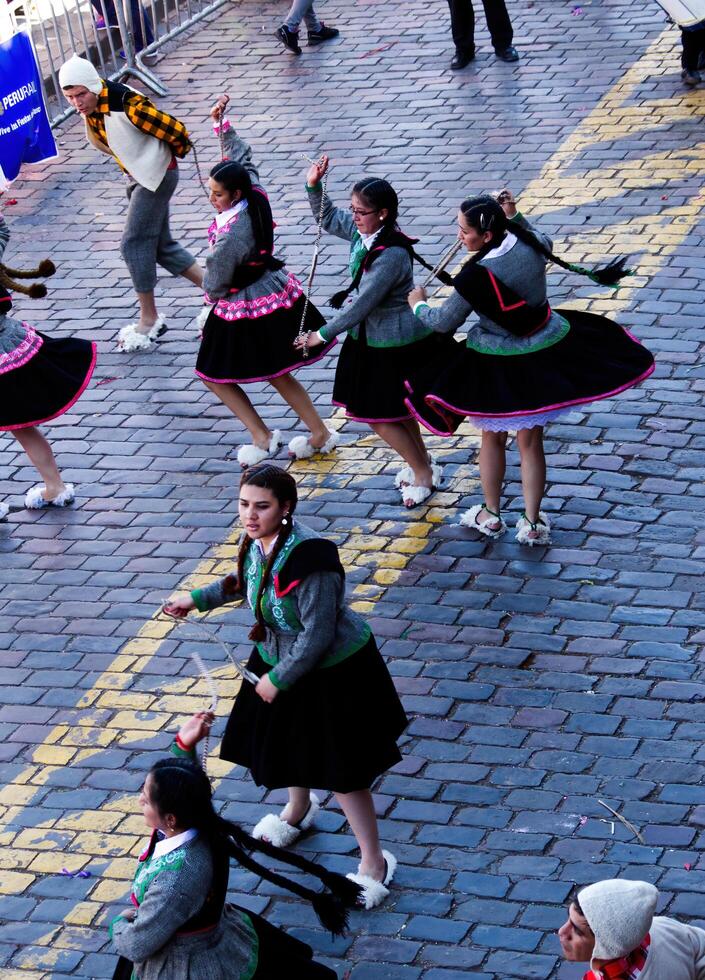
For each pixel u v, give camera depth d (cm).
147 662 811
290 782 606
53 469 960
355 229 858
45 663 821
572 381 771
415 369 852
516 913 615
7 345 911
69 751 753
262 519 555
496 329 777
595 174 1288
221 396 965
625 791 671
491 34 1550
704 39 1407
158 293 1238
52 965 627
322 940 616
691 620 777
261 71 1636
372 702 597
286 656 573
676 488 888
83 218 1380
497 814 668
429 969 595
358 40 1688
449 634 791
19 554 924
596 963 459
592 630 779
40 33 1698
